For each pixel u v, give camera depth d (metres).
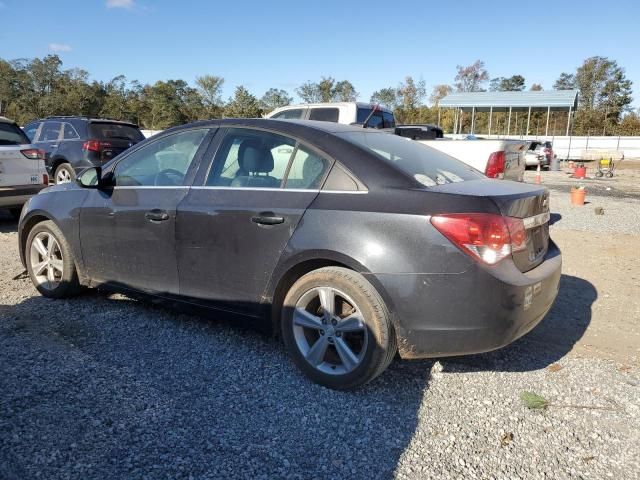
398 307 3.10
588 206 12.87
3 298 4.94
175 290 4.04
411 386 3.46
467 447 2.80
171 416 3.00
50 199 4.85
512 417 3.11
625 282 6.11
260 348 3.95
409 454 2.72
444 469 2.61
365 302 3.17
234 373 3.55
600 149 38.94
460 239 3.00
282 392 3.32
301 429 2.92
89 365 3.59
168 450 2.69
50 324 4.32
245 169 3.82
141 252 4.18
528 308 3.18
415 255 3.05
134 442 2.75
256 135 3.86
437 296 3.03
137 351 3.84
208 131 4.11
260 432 2.88
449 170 3.88
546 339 4.38
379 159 3.43
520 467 2.64
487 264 3.01
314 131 3.69
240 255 3.64
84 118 11.44
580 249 7.81
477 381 3.56
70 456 2.62
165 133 4.36
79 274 4.71
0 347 3.83
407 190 3.23
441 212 3.05
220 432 2.87
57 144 11.50
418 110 61.97
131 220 4.20
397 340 3.19
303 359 3.44
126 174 4.46
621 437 2.94
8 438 2.74
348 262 3.19
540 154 27.88
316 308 3.49
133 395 3.22
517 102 36.03
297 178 3.57
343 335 3.33
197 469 2.56
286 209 3.46
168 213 3.98
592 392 3.46
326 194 3.40
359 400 3.25
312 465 2.62
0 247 7.02
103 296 5.04
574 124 62.44
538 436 2.93
